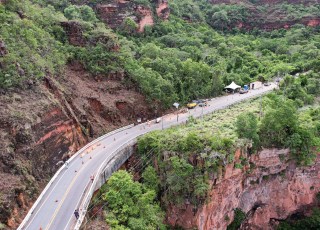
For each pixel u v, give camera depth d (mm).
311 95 86375
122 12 111625
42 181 53375
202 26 143250
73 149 62969
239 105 83312
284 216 72062
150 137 65250
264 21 160625
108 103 76125
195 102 87688
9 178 47312
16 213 45656
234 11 163125
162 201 61469
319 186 72625
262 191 68875
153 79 82188
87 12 101125
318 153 69125
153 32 116875
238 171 61719
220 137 61250
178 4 146375
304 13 159625
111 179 55219
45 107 57750
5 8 71938
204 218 59594
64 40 82562
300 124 69500
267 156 65875
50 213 47375
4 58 57750
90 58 81312
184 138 61594
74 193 51438
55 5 102188
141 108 79938
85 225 47781
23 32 67125
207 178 58344
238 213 66875
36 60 64000
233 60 113750
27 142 52125
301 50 124688
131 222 51656
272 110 67188
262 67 113625
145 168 63844
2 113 51500
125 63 84062
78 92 73250
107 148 65125
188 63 91812
